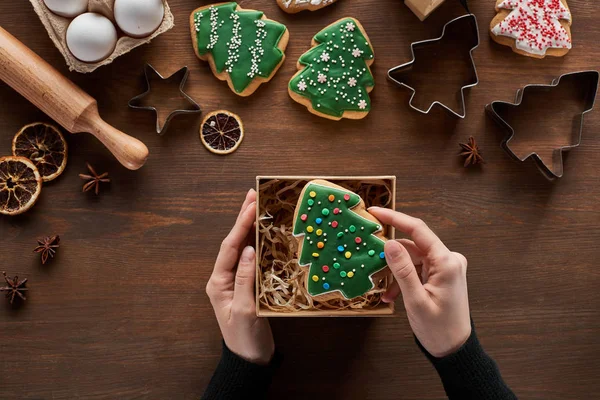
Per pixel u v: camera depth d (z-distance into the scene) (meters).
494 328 0.82
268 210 0.77
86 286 0.81
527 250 0.82
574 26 0.82
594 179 0.83
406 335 0.82
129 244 0.81
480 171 0.82
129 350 0.81
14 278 0.80
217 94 0.81
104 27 0.75
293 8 0.80
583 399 0.82
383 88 0.82
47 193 0.81
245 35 0.80
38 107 0.77
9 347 0.81
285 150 0.82
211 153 0.81
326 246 0.71
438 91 0.82
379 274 0.71
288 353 0.82
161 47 0.81
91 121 0.77
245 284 0.72
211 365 0.82
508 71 0.82
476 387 0.71
